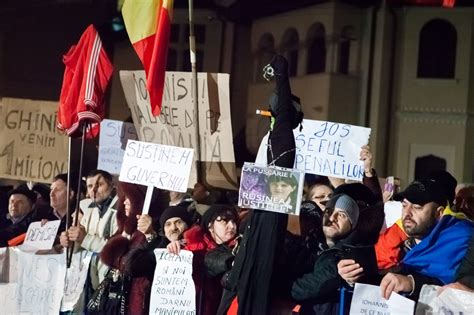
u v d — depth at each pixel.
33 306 7.17
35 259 7.18
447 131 25.02
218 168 6.82
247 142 25.52
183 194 6.73
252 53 26.12
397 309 4.72
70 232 6.76
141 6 7.00
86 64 7.06
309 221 5.54
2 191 8.70
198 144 6.79
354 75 25.17
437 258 4.79
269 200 5.11
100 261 6.59
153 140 7.12
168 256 5.87
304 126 6.30
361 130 6.22
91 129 7.57
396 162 25.17
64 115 7.09
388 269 5.22
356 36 25.20
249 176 5.14
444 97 25.00
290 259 5.30
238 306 5.14
